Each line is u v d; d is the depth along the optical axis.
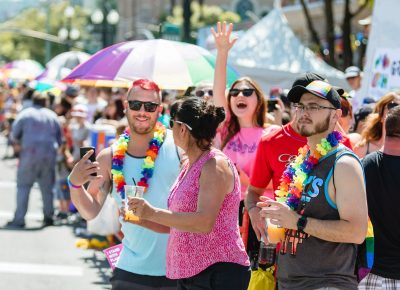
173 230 9.08
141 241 10.23
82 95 34.34
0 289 16.39
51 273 18.05
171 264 9.08
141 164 10.62
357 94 20.47
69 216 25.78
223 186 8.74
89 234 21.92
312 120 8.66
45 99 24.97
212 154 8.90
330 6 39.12
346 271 8.61
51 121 24.91
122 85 15.26
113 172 10.52
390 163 9.76
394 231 9.68
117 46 14.66
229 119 13.34
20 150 24.34
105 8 84.75
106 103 29.98
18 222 24.38
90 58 14.59
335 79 29.81
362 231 8.32
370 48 18.84
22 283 17.00
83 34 142.12
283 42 30.36
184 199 8.84
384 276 9.68
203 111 8.91
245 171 13.09
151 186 10.47
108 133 21.02
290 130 10.62
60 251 20.56
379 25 18.56
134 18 131.00
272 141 10.66
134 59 14.22
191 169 8.95
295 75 29.64
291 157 10.51
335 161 8.54
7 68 55.81
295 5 64.50
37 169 24.42
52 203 24.89
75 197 10.02
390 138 9.80
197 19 94.44
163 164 10.52
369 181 9.81
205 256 8.82
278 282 9.06
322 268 8.59
